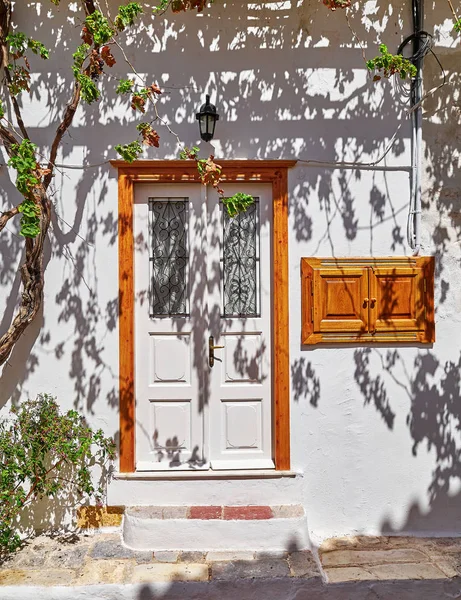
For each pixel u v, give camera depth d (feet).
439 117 12.92
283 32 12.54
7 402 12.48
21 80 12.04
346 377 12.69
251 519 11.66
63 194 12.50
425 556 11.66
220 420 12.85
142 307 12.82
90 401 12.50
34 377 12.49
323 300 12.59
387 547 12.06
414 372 12.76
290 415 12.62
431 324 12.73
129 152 11.28
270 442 12.89
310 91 12.59
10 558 11.28
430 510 12.74
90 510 12.37
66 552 11.50
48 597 10.26
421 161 12.85
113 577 10.61
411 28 12.66
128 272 12.53
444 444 12.76
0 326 12.51
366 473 12.69
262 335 12.92
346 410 12.67
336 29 12.59
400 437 12.73
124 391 12.48
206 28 12.48
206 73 12.50
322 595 10.52
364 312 12.62
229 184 12.85
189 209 12.82
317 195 12.64
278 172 12.62
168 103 12.50
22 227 10.38
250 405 12.89
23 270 11.99
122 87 11.39
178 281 12.94
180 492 12.37
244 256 12.97
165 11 12.37
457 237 12.84
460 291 12.81
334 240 12.67
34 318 12.37
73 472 12.35
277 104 12.57
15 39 11.87
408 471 12.73
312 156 12.61
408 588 10.61
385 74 11.85
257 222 12.94
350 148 12.65
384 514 12.70
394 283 12.71
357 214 12.68
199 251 12.82
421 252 12.82
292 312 12.66
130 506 12.30
